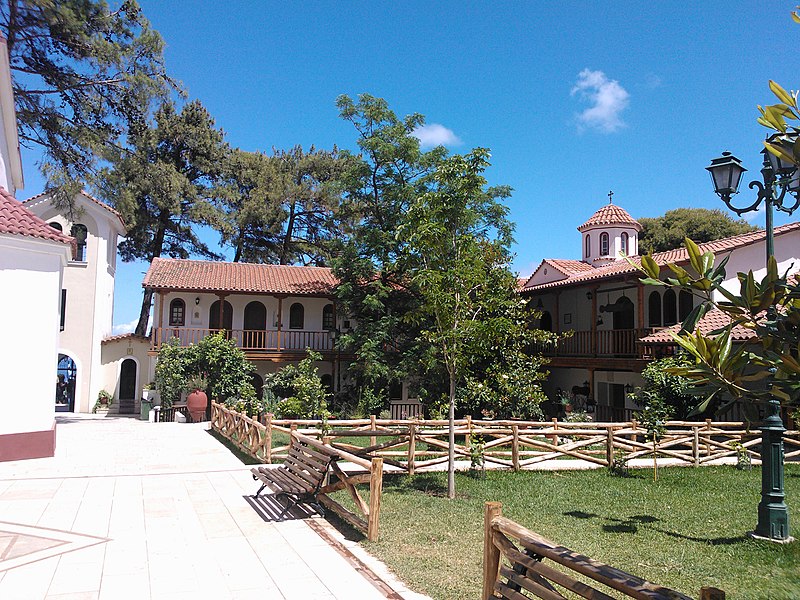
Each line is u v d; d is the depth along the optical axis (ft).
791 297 8.23
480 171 31.81
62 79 61.62
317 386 59.00
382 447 37.29
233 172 115.75
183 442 48.96
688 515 28.32
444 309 31.27
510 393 51.42
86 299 89.30
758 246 58.39
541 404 73.05
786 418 49.62
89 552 20.11
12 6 53.16
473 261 31.89
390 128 73.10
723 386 8.29
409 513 26.78
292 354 84.12
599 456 46.52
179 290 80.38
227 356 73.51
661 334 56.59
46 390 38.88
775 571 20.17
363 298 75.66
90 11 59.11
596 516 27.84
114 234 99.09
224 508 26.40
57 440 49.08
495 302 32.96
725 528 26.04
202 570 18.53
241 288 82.58
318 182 121.08
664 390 47.88
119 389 90.74
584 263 87.15
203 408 68.08
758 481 37.55
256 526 23.62
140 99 65.51
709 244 60.13
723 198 26.50
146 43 65.31
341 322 89.66
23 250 38.06
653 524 26.55
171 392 70.79
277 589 17.04
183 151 108.88
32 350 38.34
